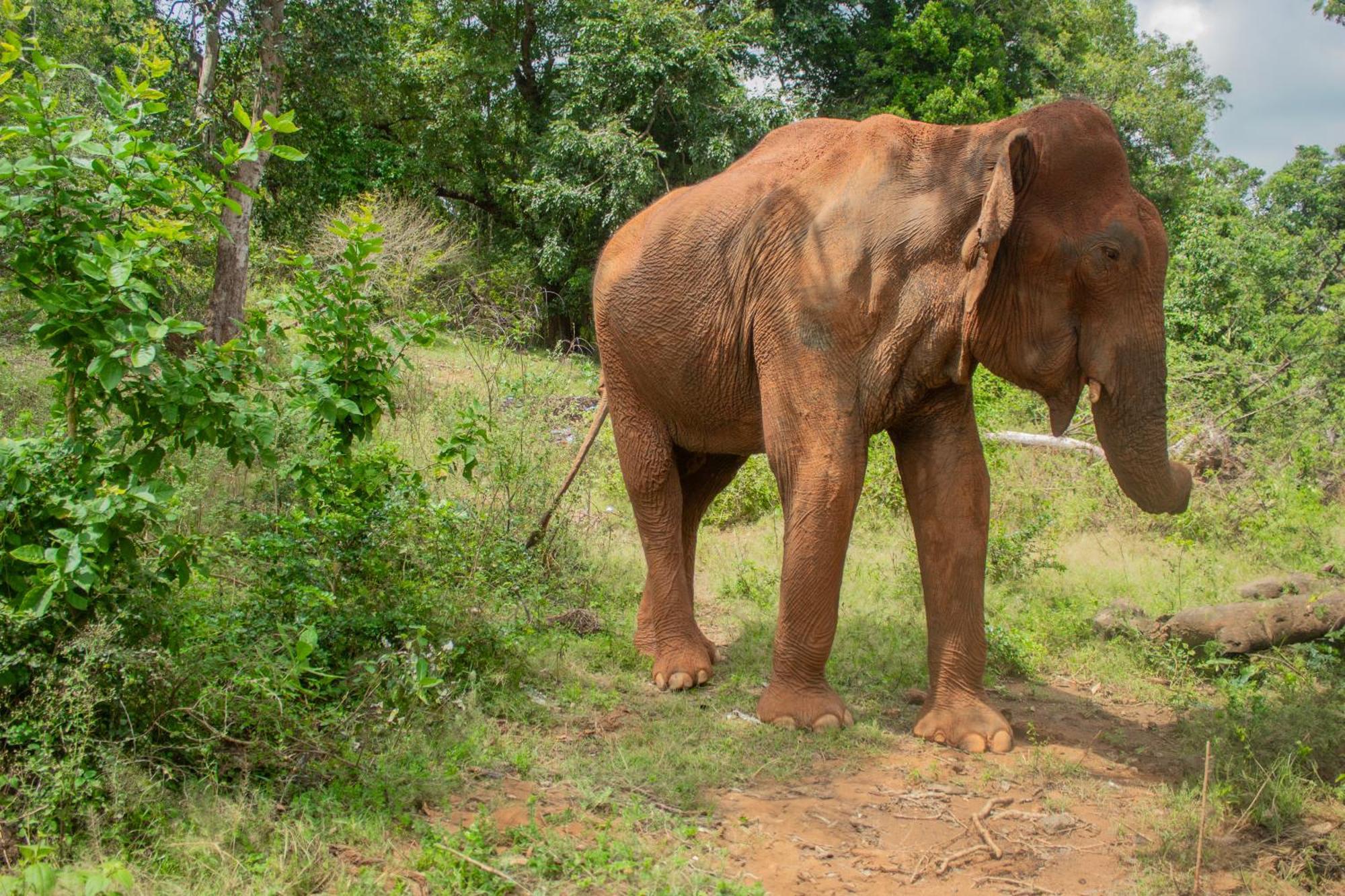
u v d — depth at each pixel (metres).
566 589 6.51
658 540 5.56
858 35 28.19
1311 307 13.98
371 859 3.22
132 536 3.73
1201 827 3.44
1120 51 35.03
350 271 4.54
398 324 4.98
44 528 3.46
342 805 3.47
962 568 4.72
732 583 7.05
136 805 3.13
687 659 5.33
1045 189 4.16
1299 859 3.59
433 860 3.18
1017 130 4.10
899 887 3.39
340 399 4.37
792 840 3.67
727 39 22.23
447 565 5.12
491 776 3.96
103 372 3.32
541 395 8.52
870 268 4.47
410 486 5.07
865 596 6.87
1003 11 29.08
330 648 4.36
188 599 4.18
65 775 3.04
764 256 4.77
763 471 9.10
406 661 4.10
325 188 21.44
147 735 3.37
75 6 14.86
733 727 4.68
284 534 4.61
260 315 4.14
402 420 9.41
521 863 3.24
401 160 23.34
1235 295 13.90
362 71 17.03
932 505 4.76
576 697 4.83
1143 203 4.23
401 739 3.94
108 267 3.34
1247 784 4.03
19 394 8.24
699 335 5.09
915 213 4.42
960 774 4.32
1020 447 10.16
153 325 3.42
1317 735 4.43
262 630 4.16
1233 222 14.74
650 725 4.60
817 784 4.17
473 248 23.44
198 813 3.20
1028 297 4.23
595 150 20.73
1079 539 8.50
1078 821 3.92
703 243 5.06
